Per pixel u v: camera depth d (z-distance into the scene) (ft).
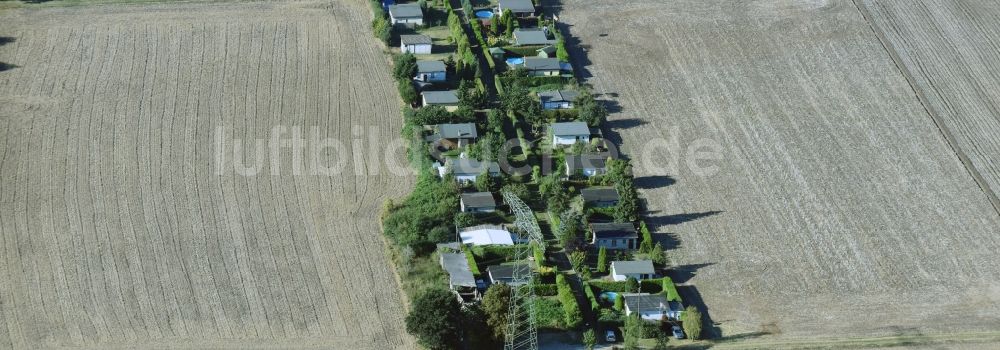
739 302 528.22
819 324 515.09
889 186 620.49
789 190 613.93
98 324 493.36
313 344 485.56
